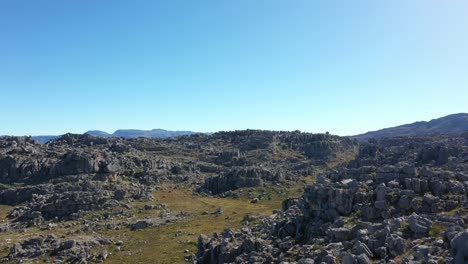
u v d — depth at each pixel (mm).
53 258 107812
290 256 54344
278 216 96000
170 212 167250
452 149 159375
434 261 36219
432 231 45219
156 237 126000
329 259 43531
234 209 172000
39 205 165375
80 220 156000
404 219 49875
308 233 61969
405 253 41594
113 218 158375
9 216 163375
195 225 140375
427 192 58188
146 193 196000
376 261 41688
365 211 57188
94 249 113750
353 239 49188
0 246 120688
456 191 56844
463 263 34406
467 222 47281
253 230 89938
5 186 192625
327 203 63969
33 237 122812
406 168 63688
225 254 65625
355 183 64188
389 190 59188
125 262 101375
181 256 102188
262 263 54750
